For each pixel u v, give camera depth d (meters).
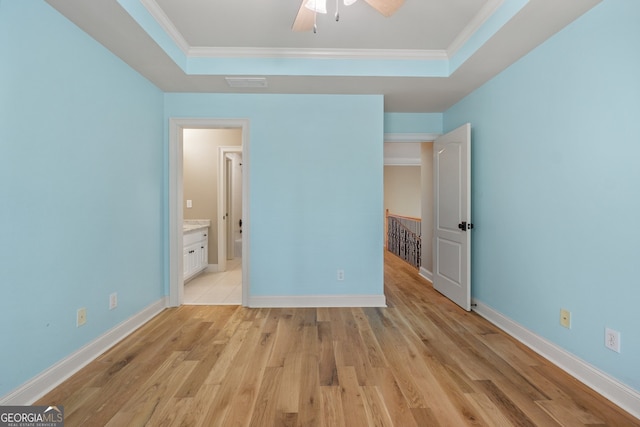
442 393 1.77
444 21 2.33
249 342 2.42
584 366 1.88
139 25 2.02
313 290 3.30
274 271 3.29
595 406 1.66
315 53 2.77
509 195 2.61
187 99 3.24
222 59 2.79
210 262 5.05
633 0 1.59
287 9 2.19
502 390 1.80
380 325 2.78
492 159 2.86
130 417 1.56
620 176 1.67
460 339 2.49
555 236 2.11
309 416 1.57
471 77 2.84
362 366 2.06
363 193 3.31
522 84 2.43
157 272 3.11
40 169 1.75
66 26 1.92
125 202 2.56
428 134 3.95
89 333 2.13
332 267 3.31
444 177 3.64
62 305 1.90
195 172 5.05
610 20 1.71
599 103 1.78
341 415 1.58
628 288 1.63
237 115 3.26
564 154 2.03
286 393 1.76
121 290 2.51
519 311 2.49
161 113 3.19
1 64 1.52
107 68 2.32
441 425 1.51
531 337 2.34
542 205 2.23
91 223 2.16
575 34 1.94
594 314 1.82
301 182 3.29
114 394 1.75
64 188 1.92
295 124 3.27
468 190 3.10
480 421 1.53
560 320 2.07
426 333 2.61
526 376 1.95
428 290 3.96
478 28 2.31
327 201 3.30
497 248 2.78
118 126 2.46
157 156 3.11
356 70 2.82
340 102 3.29
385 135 3.92
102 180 2.27
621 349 1.67
